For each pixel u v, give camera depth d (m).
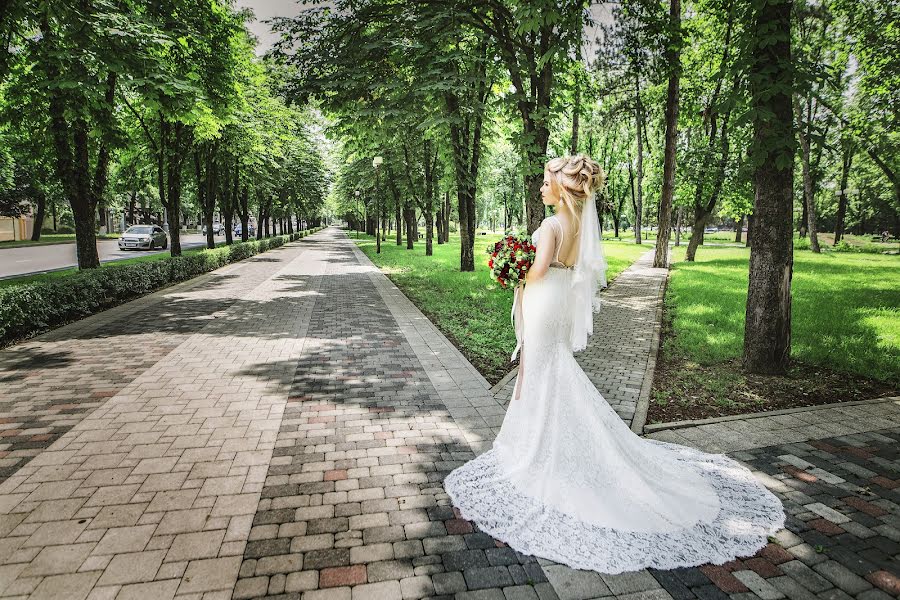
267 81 19.23
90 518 2.85
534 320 3.26
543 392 3.21
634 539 2.69
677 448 3.78
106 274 10.34
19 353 6.60
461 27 11.00
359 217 61.53
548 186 3.32
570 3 8.49
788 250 5.75
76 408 4.62
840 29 20.86
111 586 2.30
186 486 3.23
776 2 5.07
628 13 14.42
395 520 2.88
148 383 5.39
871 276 15.44
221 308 10.41
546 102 10.06
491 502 3.02
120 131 11.29
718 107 5.70
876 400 5.02
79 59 8.52
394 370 6.05
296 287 13.98
